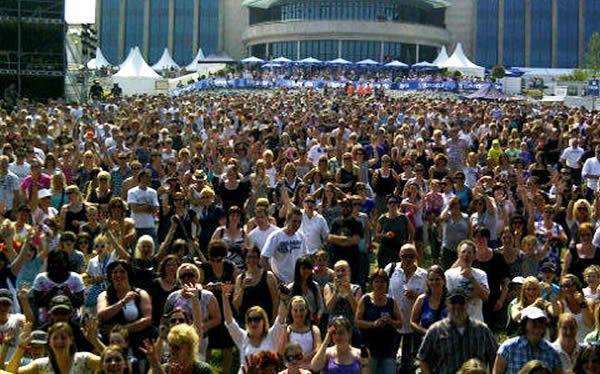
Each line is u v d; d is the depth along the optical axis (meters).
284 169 18.25
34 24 44.78
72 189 15.29
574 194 17.31
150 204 15.52
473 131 30.42
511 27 99.75
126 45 100.69
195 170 19.20
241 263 13.10
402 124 30.69
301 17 92.44
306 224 14.34
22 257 12.70
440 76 72.06
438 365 9.21
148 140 22.02
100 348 9.34
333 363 9.34
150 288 10.88
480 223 15.48
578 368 8.48
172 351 8.48
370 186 18.97
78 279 10.98
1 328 9.98
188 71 82.62
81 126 28.23
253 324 9.88
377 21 89.62
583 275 12.34
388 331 10.65
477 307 11.48
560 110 45.19
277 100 45.19
